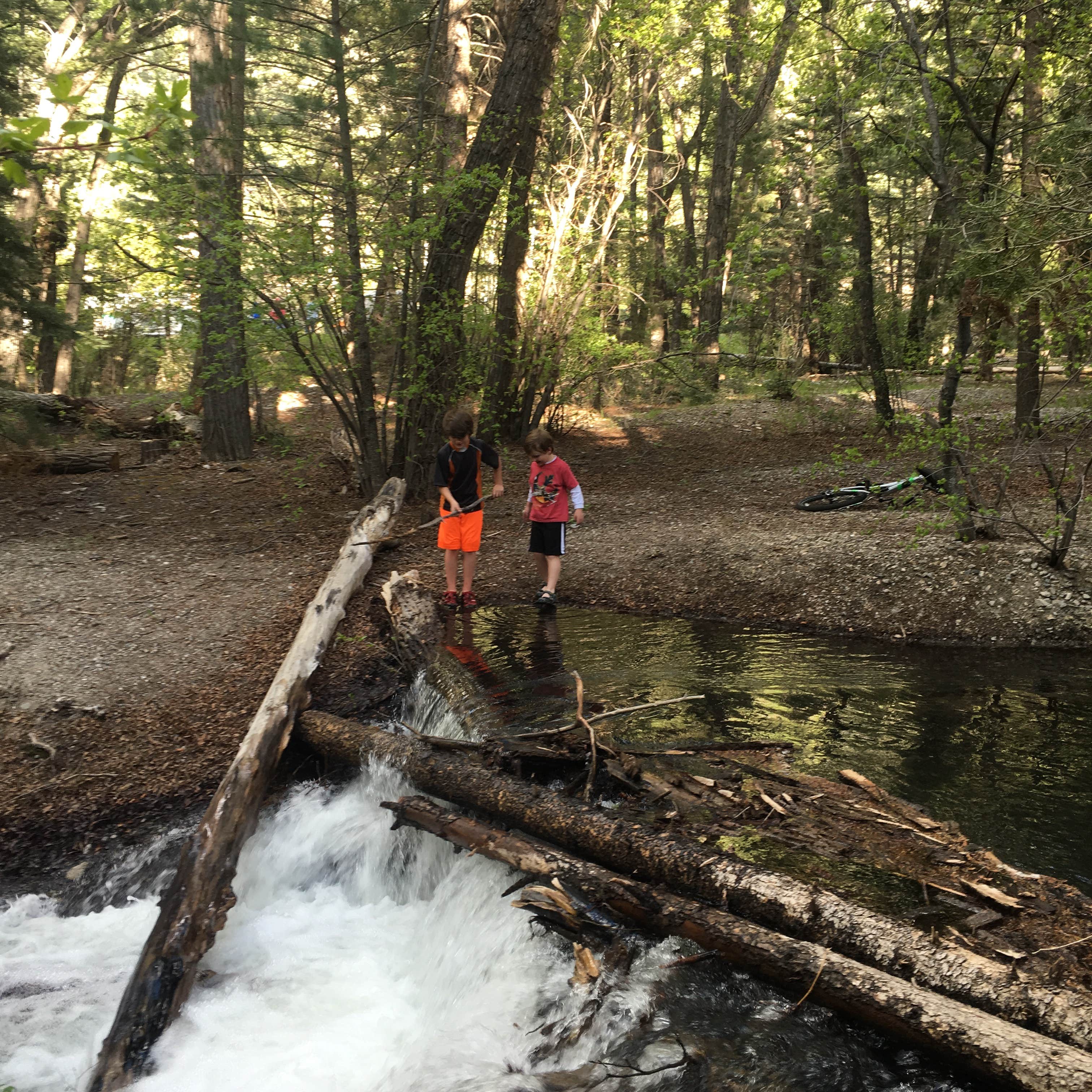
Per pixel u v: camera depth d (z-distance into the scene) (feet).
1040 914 11.03
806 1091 9.18
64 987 12.89
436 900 14.19
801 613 25.09
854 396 49.26
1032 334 23.30
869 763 15.85
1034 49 28.91
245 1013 12.35
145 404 57.16
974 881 11.84
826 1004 9.87
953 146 31.81
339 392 37.70
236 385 41.52
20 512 35.76
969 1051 8.73
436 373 37.58
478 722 17.57
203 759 17.92
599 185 50.62
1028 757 15.97
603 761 15.37
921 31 29.58
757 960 10.34
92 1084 10.92
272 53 40.63
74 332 41.11
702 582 27.45
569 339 48.70
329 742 17.66
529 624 25.04
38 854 15.38
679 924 11.06
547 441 26.21
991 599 23.90
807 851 12.71
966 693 19.29
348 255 33.50
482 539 33.71
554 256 47.70
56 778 17.10
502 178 40.09
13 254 39.68
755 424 52.42
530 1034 10.93
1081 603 23.26
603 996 10.84
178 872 13.51
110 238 53.26
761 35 43.11
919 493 29.27
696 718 18.03
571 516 30.68
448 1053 10.93
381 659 23.03
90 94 66.80
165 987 11.91
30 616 23.68
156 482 41.93
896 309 44.09
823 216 50.11
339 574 25.98
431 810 14.28
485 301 49.08
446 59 41.63
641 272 62.59
